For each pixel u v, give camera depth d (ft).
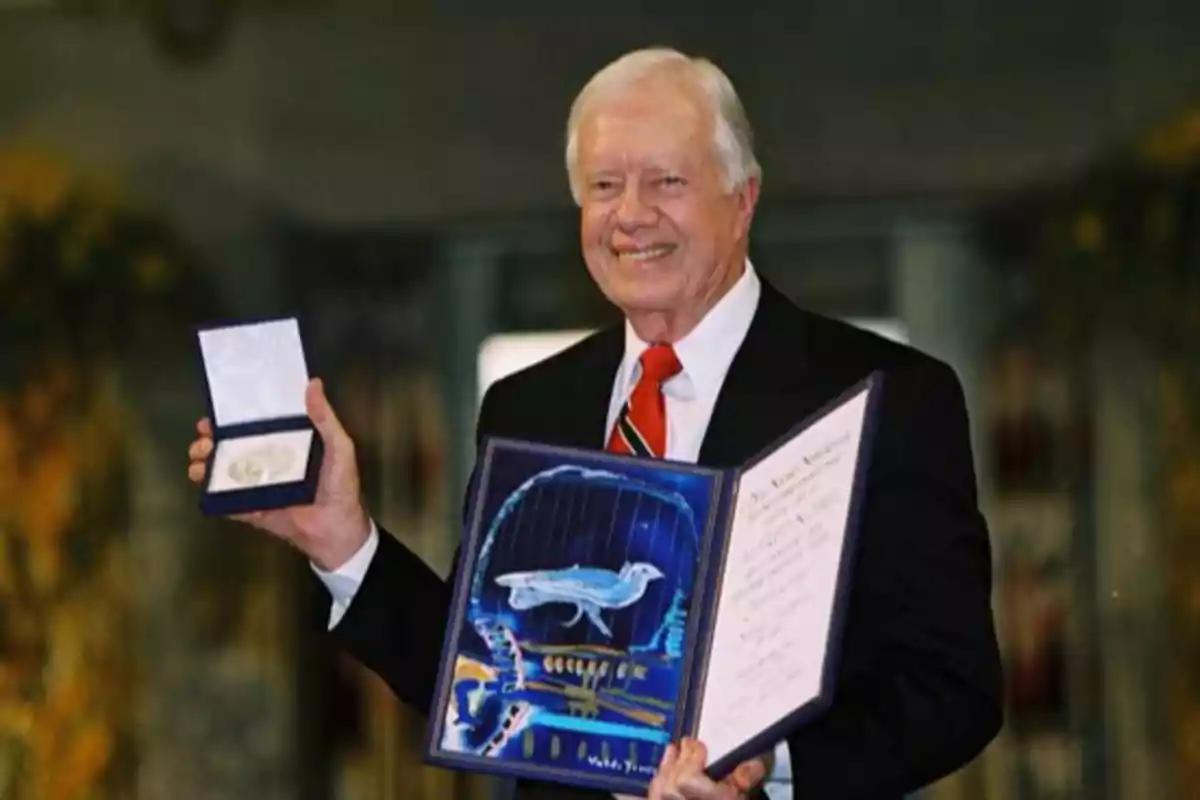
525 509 27.09
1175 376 57.00
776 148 59.31
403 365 61.62
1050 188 57.93
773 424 27.53
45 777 61.52
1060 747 56.80
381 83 61.87
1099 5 57.52
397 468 61.36
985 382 58.08
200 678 61.67
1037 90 57.93
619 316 61.00
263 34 62.39
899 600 26.58
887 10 58.70
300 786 61.11
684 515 26.53
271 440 28.22
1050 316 57.77
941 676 26.16
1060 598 57.11
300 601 61.62
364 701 61.16
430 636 29.09
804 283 59.31
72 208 63.05
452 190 61.57
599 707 26.09
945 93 58.44
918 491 26.99
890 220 58.75
